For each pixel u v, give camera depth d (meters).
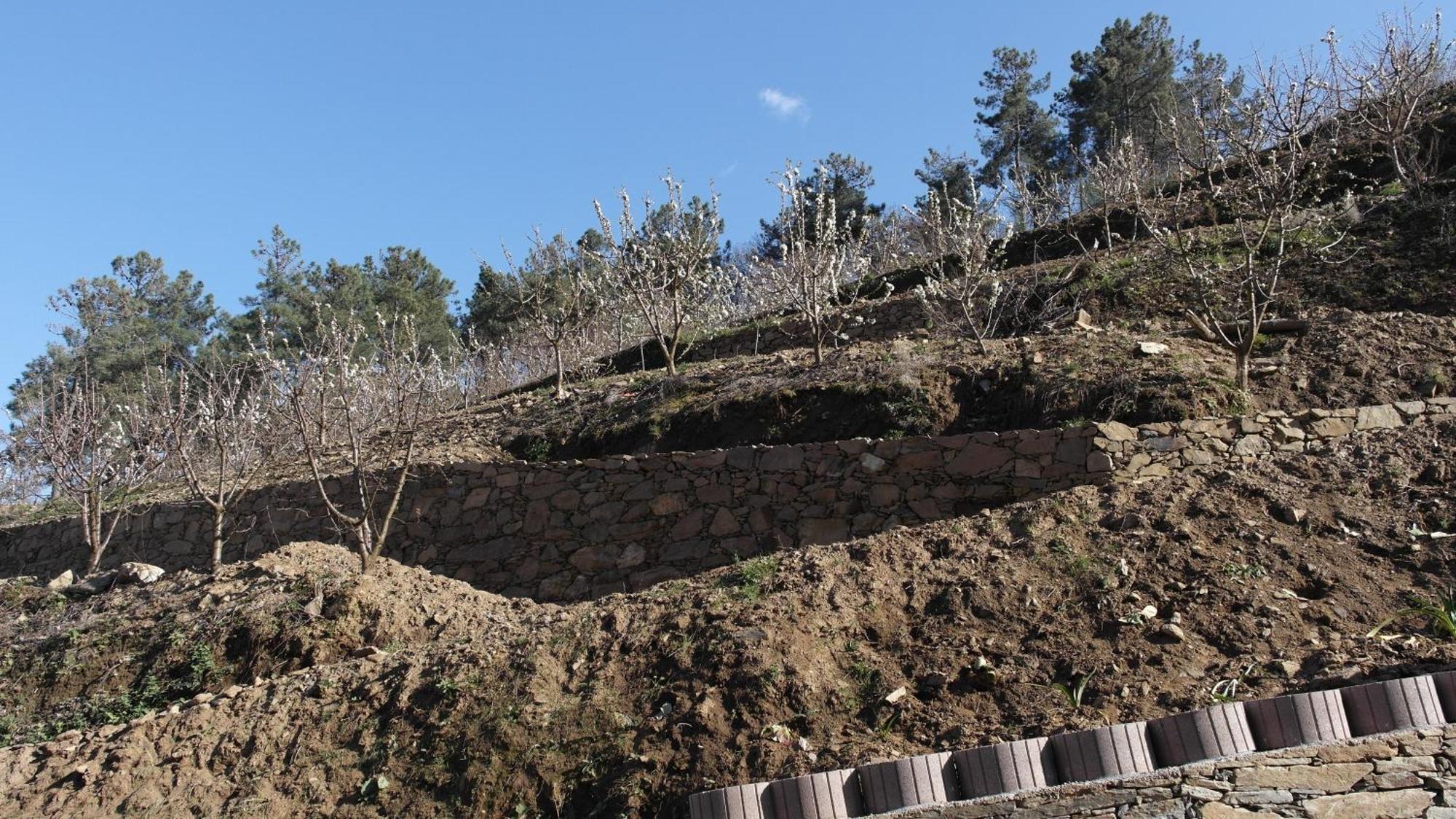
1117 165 19.77
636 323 21.38
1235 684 5.54
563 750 6.22
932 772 5.04
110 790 6.75
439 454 13.52
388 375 14.78
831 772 5.15
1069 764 4.96
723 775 5.72
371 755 6.65
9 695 8.59
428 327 32.44
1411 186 13.68
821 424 11.34
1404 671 5.24
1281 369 9.96
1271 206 11.12
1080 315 12.80
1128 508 7.38
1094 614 6.40
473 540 11.68
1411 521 6.79
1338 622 5.97
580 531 11.04
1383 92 15.21
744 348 17.27
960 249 15.73
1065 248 18.42
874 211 36.84
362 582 8.84
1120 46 35.38
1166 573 6.62
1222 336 9.73
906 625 6.69
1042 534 7.24
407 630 8.45
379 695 7.12
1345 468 7.44
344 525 12.74
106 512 15.40
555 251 19.92
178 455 14.59
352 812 6.30
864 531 9.47
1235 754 4.79
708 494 10.48
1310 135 16.12
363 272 35.06
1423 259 12.10
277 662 8.23
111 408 20.28
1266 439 8.33
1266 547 6.71
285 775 6.68
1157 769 4.85
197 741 7.04
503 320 30.78
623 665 6.74
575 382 17.42
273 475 14.79
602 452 12.98
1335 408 8.98
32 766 7.17
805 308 13.30
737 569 7.75
